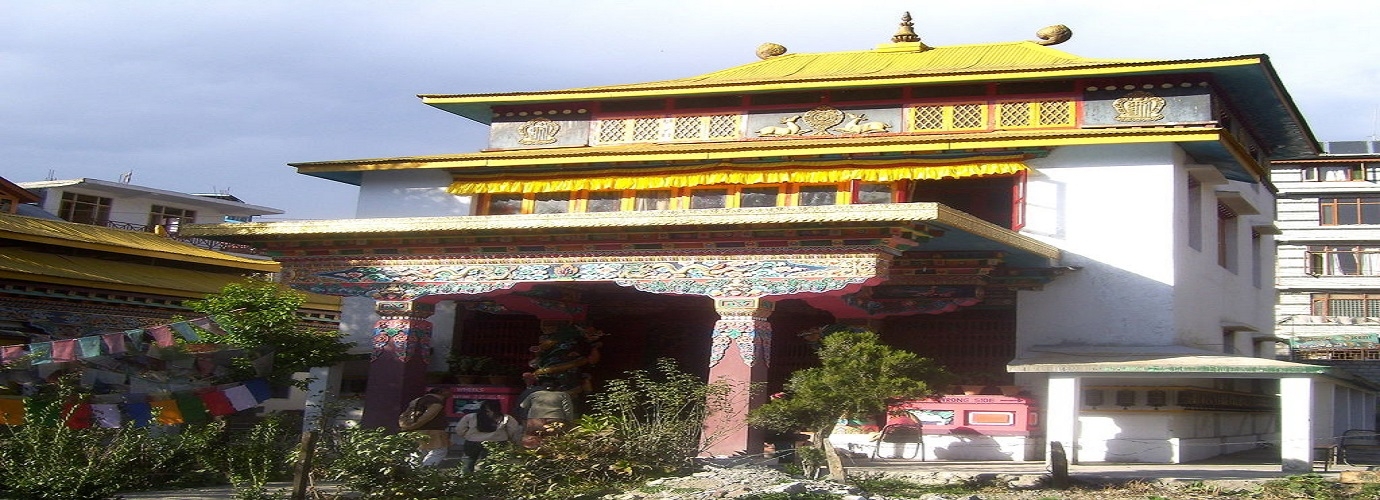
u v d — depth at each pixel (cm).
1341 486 1387
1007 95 2150
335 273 2039
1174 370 1633
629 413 1625
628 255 1827
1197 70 1998
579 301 2250
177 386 1537
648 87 2328
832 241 1689
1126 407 1802
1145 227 1938
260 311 1869
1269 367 1603
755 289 1734
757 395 1708
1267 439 2331
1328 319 4959
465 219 1859
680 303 2303
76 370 1451
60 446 1353
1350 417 2406
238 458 1581
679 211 1727
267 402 2627
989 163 2022
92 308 2508
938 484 1493
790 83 2219
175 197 5125
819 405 1487
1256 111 2245
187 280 2770
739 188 2156
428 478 1330
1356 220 5028
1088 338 1938
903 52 2622
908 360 1517
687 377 1636
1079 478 1462
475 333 2416
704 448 1627
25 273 2328
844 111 2238
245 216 5350
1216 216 2220
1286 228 5106
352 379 2367
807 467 1516
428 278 1967
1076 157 2005
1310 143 2478
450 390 2178
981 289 1916
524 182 2305
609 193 2261
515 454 1430
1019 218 2014
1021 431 1833
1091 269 1956
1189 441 1812
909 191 2097
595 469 1435
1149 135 1919
